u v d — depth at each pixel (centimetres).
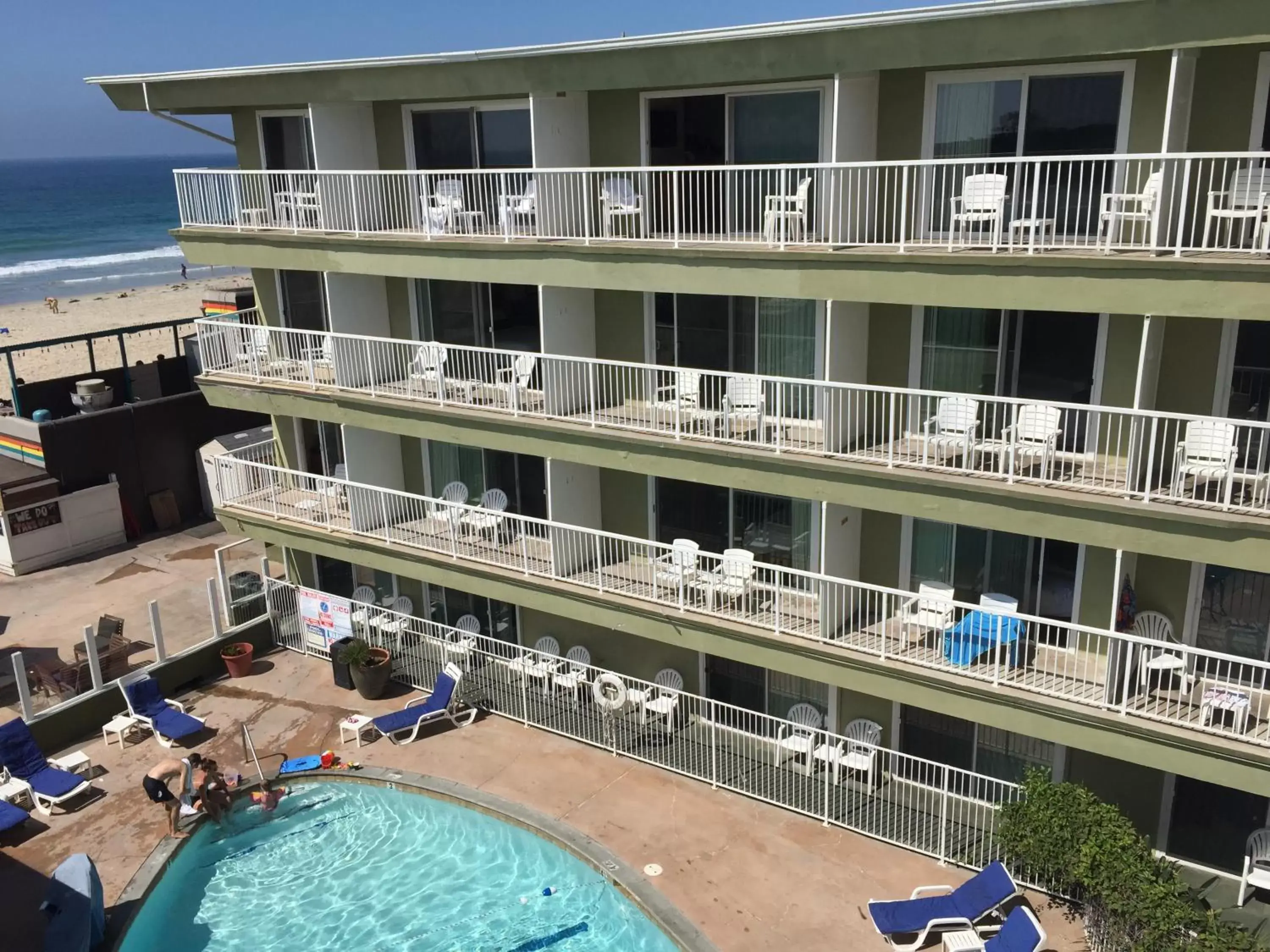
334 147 1898
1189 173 1259
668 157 1688
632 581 1808
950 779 1681
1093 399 1414
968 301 1317
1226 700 1275
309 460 2327
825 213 1498
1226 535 1222
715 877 1542
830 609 1563
